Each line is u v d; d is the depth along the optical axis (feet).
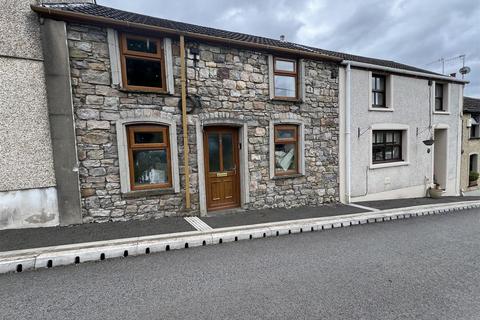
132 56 18.60
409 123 33.32
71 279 11.24
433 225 21.12
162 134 19.90
